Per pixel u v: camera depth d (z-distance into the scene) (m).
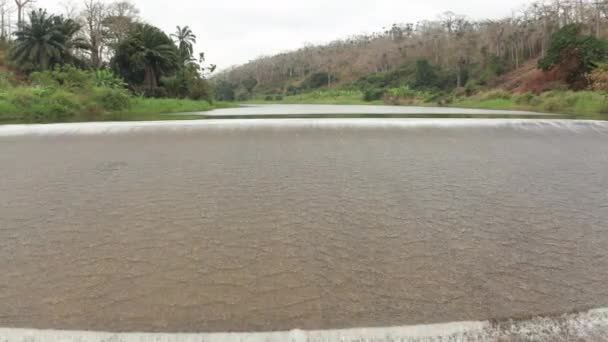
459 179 7.16
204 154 9.26
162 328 3.07
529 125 13.50
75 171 7.77
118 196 6.23
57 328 3.07
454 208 5.65
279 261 4.09
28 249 4.40
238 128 12.98
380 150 9.66
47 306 3.35
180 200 6.01
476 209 5.61
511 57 63.09
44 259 4.17
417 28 104.12
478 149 9.85
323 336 2.97
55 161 8.62
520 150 9.77
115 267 3.98
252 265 4.01
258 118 18.39
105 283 3.70
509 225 5.04
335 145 10.24
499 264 4.04
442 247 4.41
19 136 11.72
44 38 37.78
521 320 3.14
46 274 3.86
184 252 4.31
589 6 56.53
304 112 25.75
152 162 8.50
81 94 23.84
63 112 21.22
